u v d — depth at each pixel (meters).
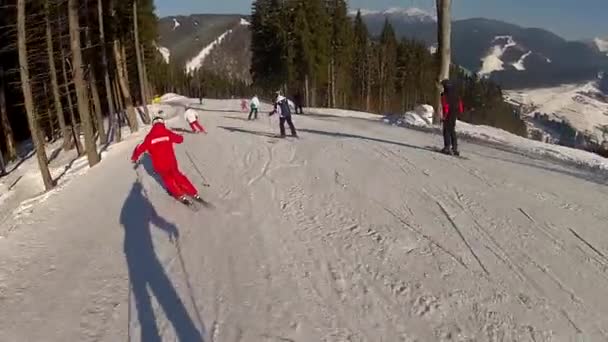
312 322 5.02
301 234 7.34
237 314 5.26
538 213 7.86
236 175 11.36
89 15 27.11
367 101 70.25
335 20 63.59
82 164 19.84
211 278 6.14
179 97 79.69
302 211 8.38
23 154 30.56
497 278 5.77
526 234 7.01
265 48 60.75
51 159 25.11
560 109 178.12
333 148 13.98
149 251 7.28
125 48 39.81
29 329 5.45
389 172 10.73
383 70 74.81
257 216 8.30
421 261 6.26
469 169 10.95
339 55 64.06
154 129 9.63
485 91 81.31
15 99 32.84
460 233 7.11
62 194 12.06
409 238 6.98
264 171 11.53
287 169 11.57
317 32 56.59
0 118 32.69
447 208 8.19
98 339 5.09
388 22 81.50
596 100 197.62
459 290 5.52
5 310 5.96
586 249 6.48
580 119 164.75
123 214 9.38
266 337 4.80
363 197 8.95
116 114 34.28
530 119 136.75
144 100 30.66
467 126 21.23
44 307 5.93
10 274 7.10
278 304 5.39
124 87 27.20
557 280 5.69
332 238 7.11
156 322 5.28
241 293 5.69
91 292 6.17
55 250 7.92
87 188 12.18
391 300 5.37
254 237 7.35
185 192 9.64
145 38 43.19
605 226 7.26
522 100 186.00
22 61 16.30
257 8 62.72
